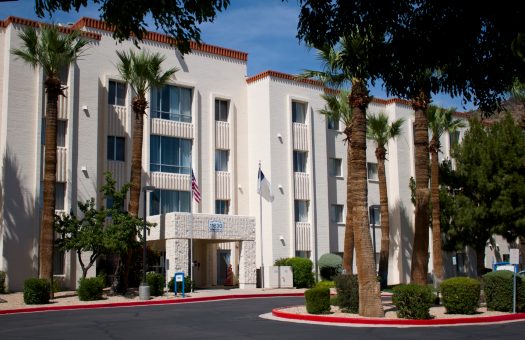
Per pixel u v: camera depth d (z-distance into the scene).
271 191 37.53
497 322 17.92
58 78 28.06
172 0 7.09
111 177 29.92
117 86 34.12
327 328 16.19
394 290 18.45
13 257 28.84
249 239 34.69
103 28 33.69
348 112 33.97
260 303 25.41
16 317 20.30
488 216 37.72
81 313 21.36
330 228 41.22
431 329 15.94
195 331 15.48
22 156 29.64
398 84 8.24
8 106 29.47
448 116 36.91
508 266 29.53
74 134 31.42
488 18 6.93
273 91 38.53
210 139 37.28
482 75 7.62
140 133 29.92
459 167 39.44
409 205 45.09
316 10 7.91
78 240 27.00
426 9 7.46
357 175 19.55
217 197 37.16
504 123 38.72
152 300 26.39
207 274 36.09
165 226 32.28
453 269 46.12
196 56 37.44
